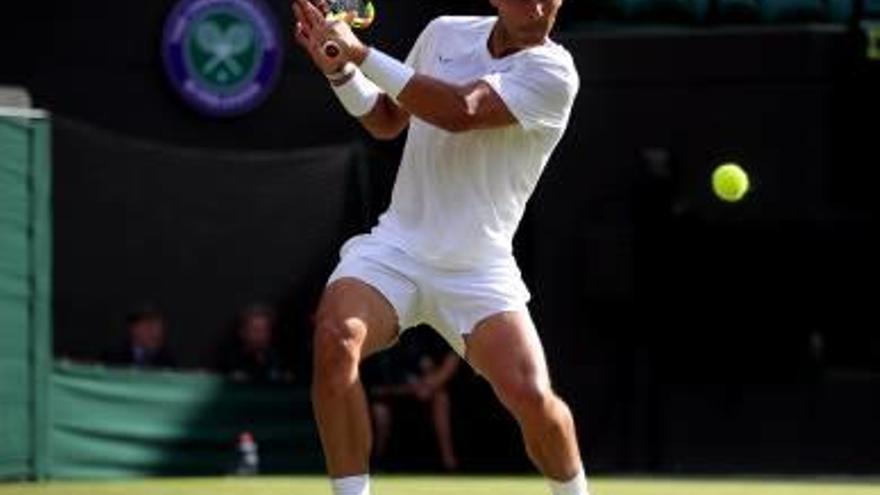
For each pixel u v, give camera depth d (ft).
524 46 49.80
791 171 118.73
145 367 111.65
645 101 119.14
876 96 118.21
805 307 119.85
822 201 118.83
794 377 119.55
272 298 119.14
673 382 119.96
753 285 119.65
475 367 50.85
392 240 50.70
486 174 50.01
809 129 118.62
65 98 123.65
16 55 122.93
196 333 117.70
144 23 124.98
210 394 111.45
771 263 119.65
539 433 49.47
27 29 123.13
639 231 119.24
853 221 118.93
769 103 118.73
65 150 115.03
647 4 121.90
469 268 50.26
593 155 119.44
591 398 119.44
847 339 119.96
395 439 120.98
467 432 122.11
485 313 50.01
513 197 50.67
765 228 119.24
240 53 126.21
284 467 114.83
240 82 126.11
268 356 115.65
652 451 119.55
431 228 50.14
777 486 103.71
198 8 125.39
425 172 50.29
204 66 125.59
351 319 49.14
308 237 120.06
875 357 119.65
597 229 119.14
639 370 119.44
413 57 52.29
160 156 117.60
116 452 106.42
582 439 119.44
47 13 123.44
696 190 119.14
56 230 114.62
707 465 119.55
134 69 124.77
